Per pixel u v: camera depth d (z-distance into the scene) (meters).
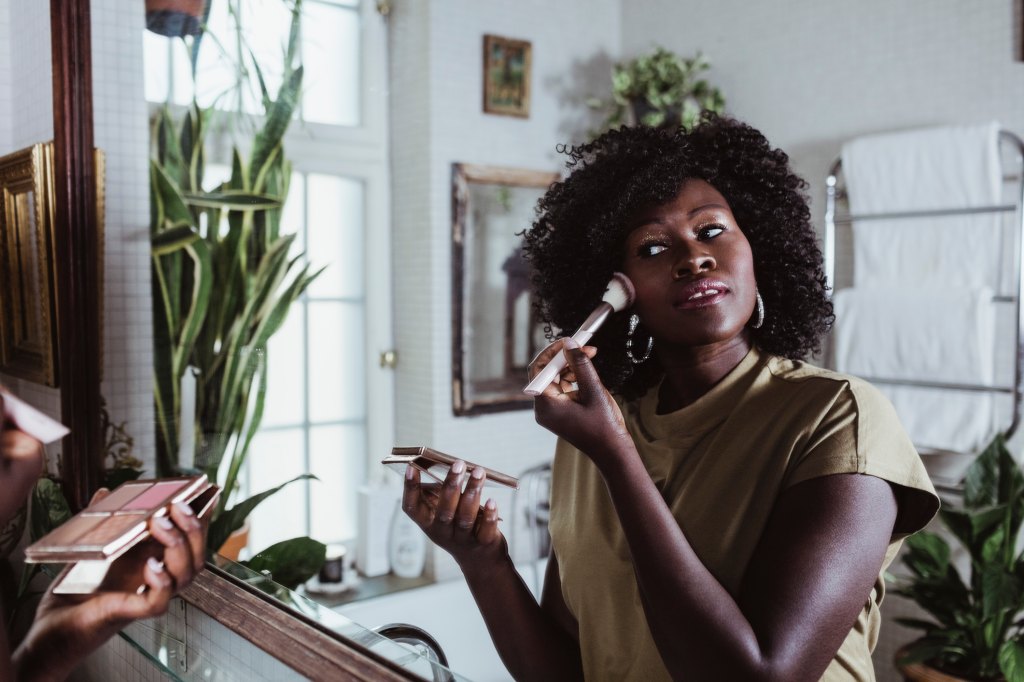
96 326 1.32
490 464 0.90
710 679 0.51
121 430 1.35
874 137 0.87
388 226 1.03
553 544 0.79
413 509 0.73
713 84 0.94
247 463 1.15
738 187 0.67
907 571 0.90
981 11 0.79
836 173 0.90
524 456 0.87
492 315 0.91
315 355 1.10
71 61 1.28
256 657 0.87
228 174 1.21
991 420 0.83
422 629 0.85
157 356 1.29
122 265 1.33
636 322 0.68
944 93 0.82
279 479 1.09
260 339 1.15
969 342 0.82
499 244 0.95
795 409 0.59
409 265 1.00
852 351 0.91
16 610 1.36
